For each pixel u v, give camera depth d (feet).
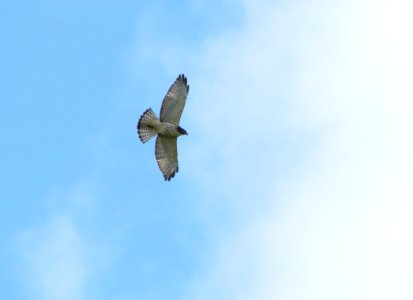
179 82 255.50
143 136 257.14
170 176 260.21
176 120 256.52
